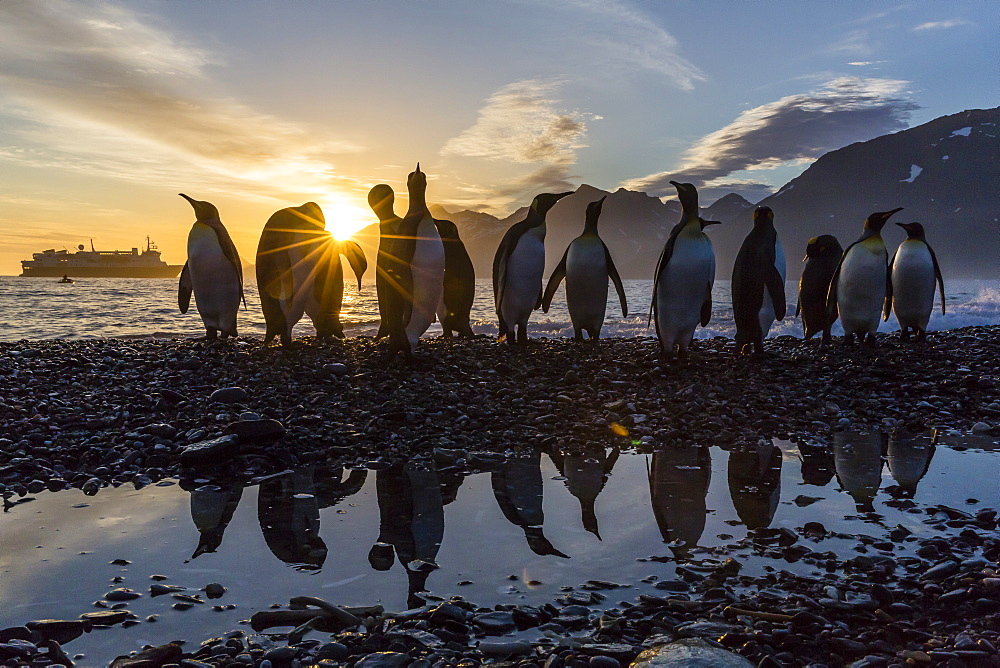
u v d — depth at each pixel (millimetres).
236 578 3756
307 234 10305
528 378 9180
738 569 3803
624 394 8516
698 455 6426
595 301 11078
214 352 10281
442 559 4012
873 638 3057
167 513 4852
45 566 3910
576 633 3109
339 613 3291
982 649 2875
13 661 2881
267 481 5652
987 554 3980
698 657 2705
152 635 3131
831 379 9141
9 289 64250
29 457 6012
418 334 9422
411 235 8930
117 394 8055
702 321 10156
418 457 6324
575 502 5074
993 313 23984
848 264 11195
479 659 2875
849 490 5332
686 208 9469
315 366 9344
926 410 8062
